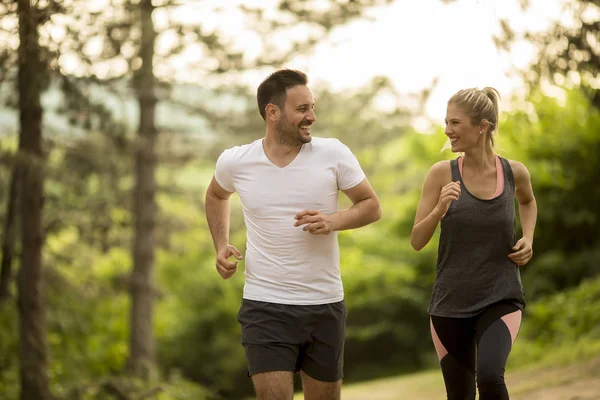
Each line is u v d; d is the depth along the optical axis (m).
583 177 23.03
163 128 20.75
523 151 23.05
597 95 10.26
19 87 11.47
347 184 5.41
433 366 31.06
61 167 14.94
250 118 21.14
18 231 12.87
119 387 14.96
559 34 9.59
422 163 30.91
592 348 13.25
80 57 11.48
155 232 22.36
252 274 5.52
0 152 11.89
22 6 9.34
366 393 18.12
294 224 5.21
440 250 5.52
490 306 5.33
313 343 5.47
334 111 24.42
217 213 5.85
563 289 23.31
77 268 16.80
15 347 13.91
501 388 5.05
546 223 23.84
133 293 20.92
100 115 12.98
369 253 34.44
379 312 33.22
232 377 34.56
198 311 35.06
